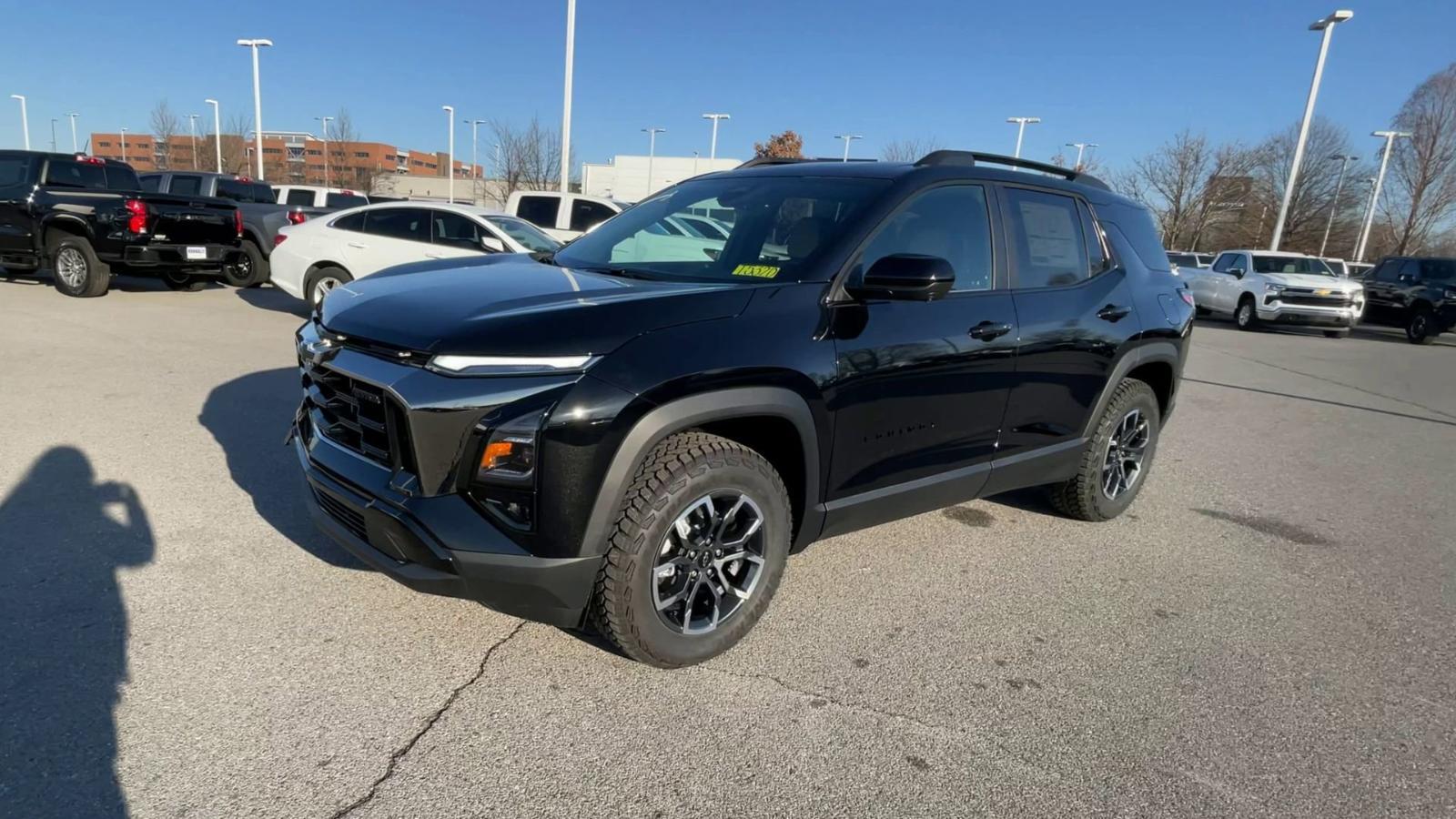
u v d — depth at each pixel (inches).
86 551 140.4
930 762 100.9
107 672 107.5
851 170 146.6
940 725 108.3
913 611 140.4
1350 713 117.0
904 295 119.7
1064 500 184.1
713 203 150.1
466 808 88.4
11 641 112.8
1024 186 159.0
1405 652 135.8
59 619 119.0
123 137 3184.1
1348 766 104.8
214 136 1990.7
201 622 121.0
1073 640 133.6
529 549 100.8
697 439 110.7
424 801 89.1
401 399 100.0
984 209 149.3
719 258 134.5
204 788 88.6
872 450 129.1
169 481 173.8
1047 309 154.7
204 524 153.9
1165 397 194.7
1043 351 153.4
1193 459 258.7
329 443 116.9
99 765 90.7
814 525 126.1
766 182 150.8
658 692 111.7
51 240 432.5
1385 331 904.3
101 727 96.9
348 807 87.4
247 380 266.4
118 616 120.9
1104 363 168.2
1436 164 1519.4
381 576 137.6
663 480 105.7
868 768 99.0
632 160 2208.4
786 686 115.0
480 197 2011.6
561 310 105.1
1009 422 151.9
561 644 121.6
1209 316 873.5
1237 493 222.1
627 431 101.1
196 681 107.0
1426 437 310.0
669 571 110.3
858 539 172.1
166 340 329.1
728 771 97.0
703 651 116.6
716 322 110.4
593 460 99.7
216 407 232.5
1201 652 131.9
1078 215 170.2
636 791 92.8
